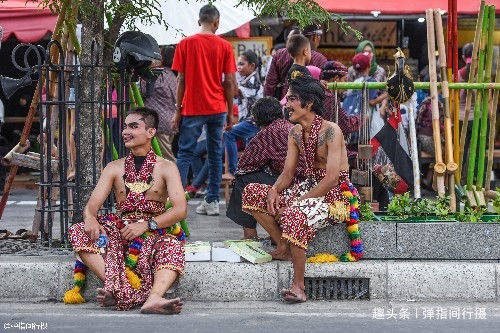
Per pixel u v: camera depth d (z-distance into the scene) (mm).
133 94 11273
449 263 9539
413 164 11297
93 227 9055
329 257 9602
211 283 9492
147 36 10539
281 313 8883
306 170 9617
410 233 9750
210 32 13484
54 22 17625
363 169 11180
